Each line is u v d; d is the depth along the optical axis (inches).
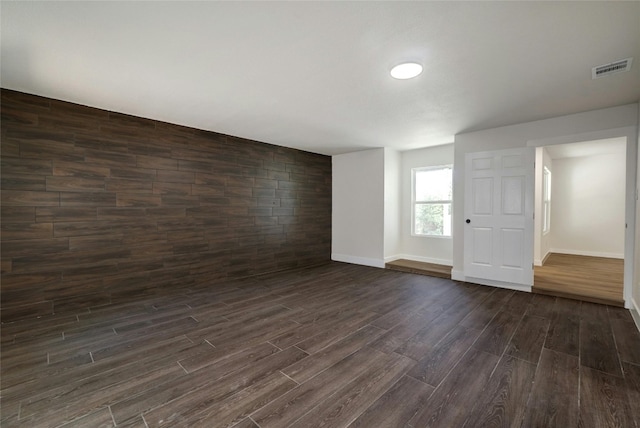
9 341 95.7
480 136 163.6
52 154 119.3
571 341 96.3
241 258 184.9
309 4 63.6
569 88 106.5
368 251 221.6
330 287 161.6
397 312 123.5
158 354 88.0
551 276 173.5
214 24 70.9
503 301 137.2
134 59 87.7
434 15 67.1
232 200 179.9
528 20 68.6
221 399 67.6
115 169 135.5
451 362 83.7
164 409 64.1
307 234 225.1
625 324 110.0
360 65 90.7
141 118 142.9
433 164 211.5
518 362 83.5
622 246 231.9
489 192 159.6
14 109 111.1
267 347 92.7
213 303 134.6
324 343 95.5
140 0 62.1
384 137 180.7
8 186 110.5
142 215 144.0
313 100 119.6
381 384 73.4
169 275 153.9
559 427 58.8
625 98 116.3
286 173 210.2
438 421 60.6
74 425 59.4
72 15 67.1
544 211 224.5
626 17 67.0
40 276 117.6
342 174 236.8
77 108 124.8
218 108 129.6
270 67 92.3
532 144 147.0
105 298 133.7
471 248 166.2
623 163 232.4
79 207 126.3
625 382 73.7
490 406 65.1
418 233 224.1
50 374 77.2
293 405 65.7
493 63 88.7
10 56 85.6
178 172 156.2
